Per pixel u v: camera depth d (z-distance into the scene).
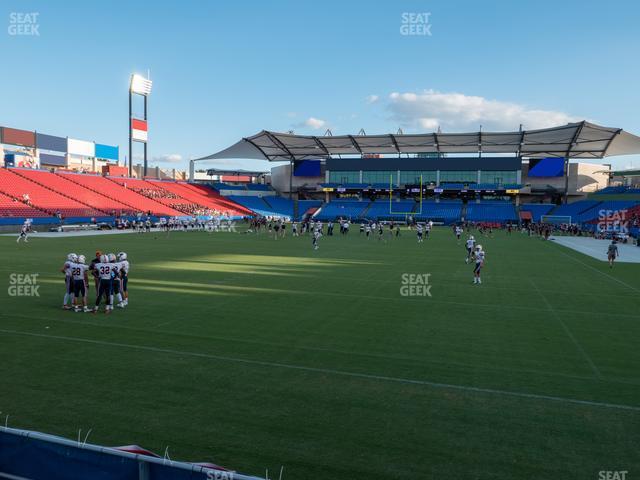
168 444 6.07
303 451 5.97
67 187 62.56
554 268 24.94
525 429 6.63
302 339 10.98
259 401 7.47
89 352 9.78
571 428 6.66
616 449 6.10
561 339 11.23
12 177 57.97
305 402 7.46
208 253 30.03
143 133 80.81
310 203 97.44
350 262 26.23
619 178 100.94
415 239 46.56
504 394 7.87
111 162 100.75
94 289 17.22
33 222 48.38
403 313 13.80
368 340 10.98
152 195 74.00
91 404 7.23
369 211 90.25
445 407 7.33
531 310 14.42
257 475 5.41
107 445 5.96
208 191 92.69
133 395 7.61
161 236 45.47
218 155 96.19
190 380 8.31
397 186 90.69
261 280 19.44
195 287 17.64
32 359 9.28
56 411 6.96
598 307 14.95
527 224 72.94
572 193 88.06
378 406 7.34
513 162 85.81
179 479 3.92
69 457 4.23
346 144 87.12
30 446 4.37
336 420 6.85
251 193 100.19
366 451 5.99
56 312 13.31
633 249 38.38
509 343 10.86
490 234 55.31
